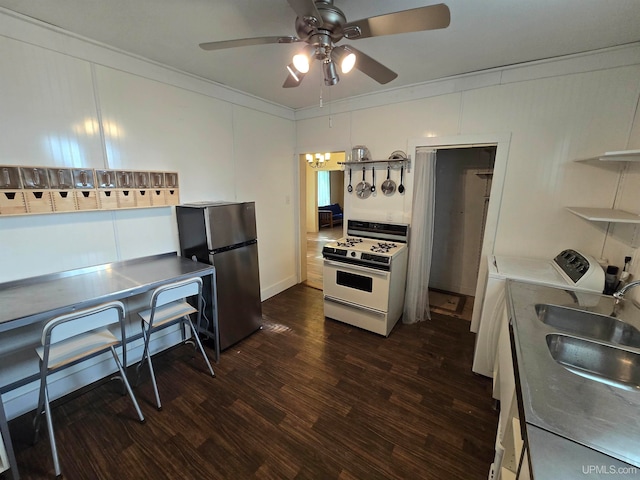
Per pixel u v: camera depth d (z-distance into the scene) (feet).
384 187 10.47
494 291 6.86
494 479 4.16
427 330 9.72
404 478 4.82
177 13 5.21
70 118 6.21
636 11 4.99
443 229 13.04
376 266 8.87
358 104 10.46
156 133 7.76
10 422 5.93
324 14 4.01
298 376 7.38
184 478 4.81
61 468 4.97
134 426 5.83
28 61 5.58
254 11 5.14
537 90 7.41
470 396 6.67
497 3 4.82
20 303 5.19
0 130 5.36
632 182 6.28
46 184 5.94
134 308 7.78
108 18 5.39
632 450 2.43
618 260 6.66
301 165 13.03
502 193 8.25
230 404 6.43
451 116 8.73
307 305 11.66
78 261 6.68
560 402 2.99
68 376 6.75
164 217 8.25
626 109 6.52
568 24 5.49
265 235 11.87
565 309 5.32
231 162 9.97
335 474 4.89
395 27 3.99
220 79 8.75
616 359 4.18
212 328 8.43
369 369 7.65
